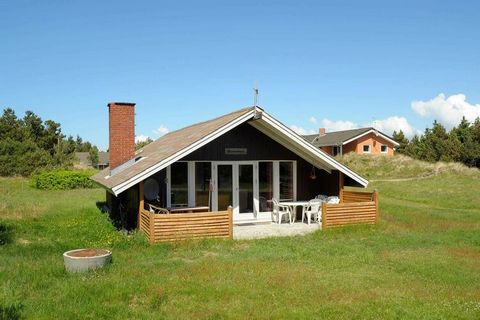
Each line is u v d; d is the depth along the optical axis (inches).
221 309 303.3
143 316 289.0
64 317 286.5
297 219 727.1
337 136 2175.2
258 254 467.8
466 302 318.0
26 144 1959.9
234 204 688.4
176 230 522.9
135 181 534.3
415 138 2578.7
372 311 299.4
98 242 532.7
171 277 377.4
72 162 2171.5
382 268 416.8
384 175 1686.8
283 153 712.4
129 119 738.8
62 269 396.2
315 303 315.9
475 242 547.5
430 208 915.4
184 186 662.5
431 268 415.2
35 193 1282.0
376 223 647.8
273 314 293.3
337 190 692.7
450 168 1622.8
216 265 414.3
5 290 334.0
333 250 489.7
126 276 379.2
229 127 584.1
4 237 576.4
